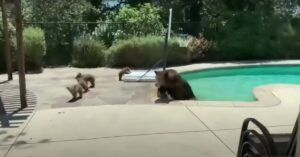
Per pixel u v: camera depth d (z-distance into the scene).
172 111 6.18
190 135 5.00
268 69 13.02
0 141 4.89
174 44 13.18
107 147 4.60
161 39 13.01
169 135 5.01
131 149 4.53
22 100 6.95
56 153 4.45
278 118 5.76
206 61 14.16
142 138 4.89
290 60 14.04
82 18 16.80
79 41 13.30
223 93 10.09
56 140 4.89
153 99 8.03
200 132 5.12
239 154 3.37
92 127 5.39
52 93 8.66
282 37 14.70
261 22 14.71
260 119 5.71
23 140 4.91
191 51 13.68
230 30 14.55
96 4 22.05
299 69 13.10
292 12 15.26
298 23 14.98
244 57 14.57
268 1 15.06
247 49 14.48
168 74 8.34
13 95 8.12
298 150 2.34
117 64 13.01
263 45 14.51
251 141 3.15
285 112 6.10
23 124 5.62
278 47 14.65
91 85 9.45
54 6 15.34
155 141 4.79
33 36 12.07
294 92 7.82
